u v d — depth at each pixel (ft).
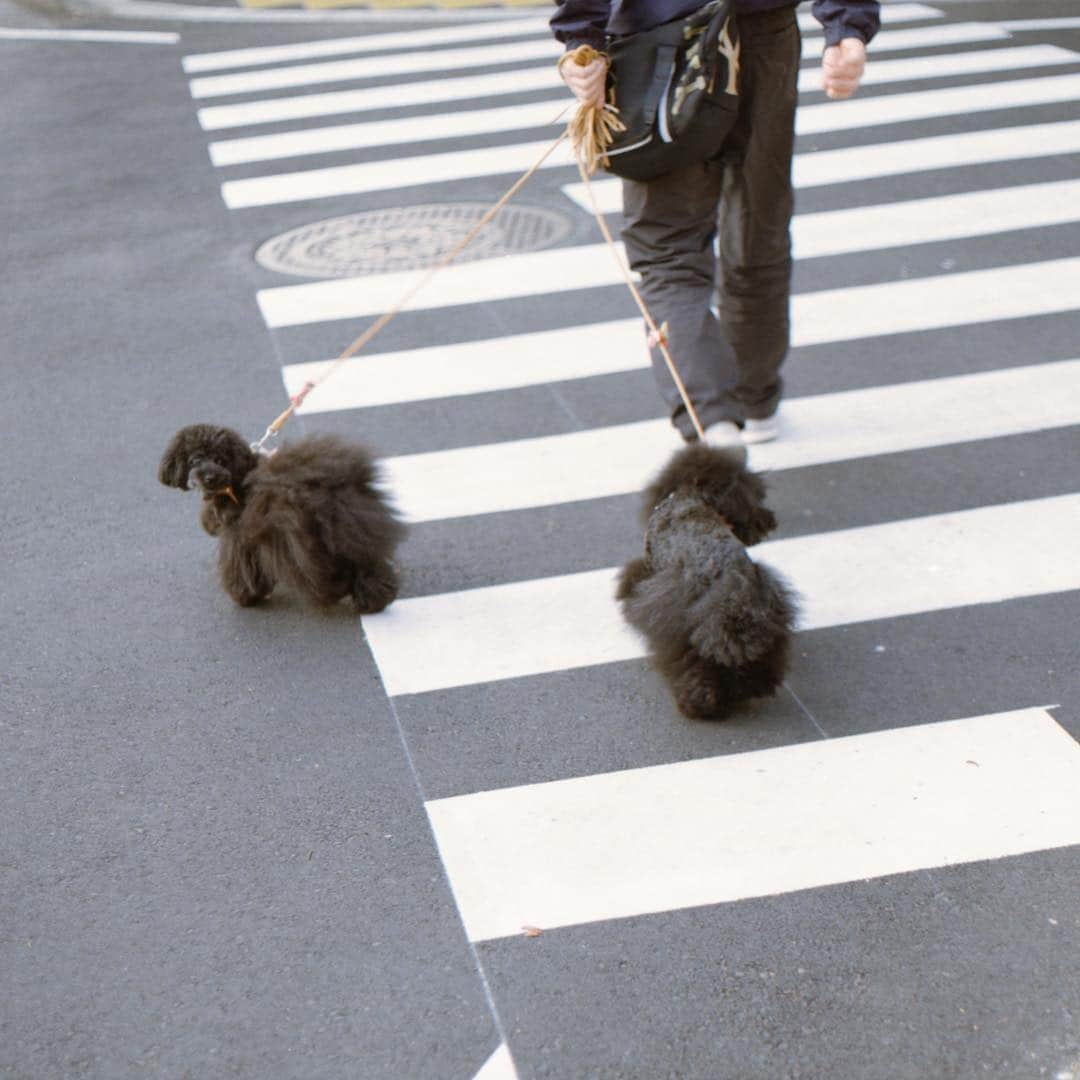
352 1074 9.22
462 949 10.21
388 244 25.98
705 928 10.27
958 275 22.94
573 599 14.79
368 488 14.60
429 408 19.57
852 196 26.84
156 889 10.98
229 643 14.34
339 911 10.64
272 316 22.98
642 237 14.96
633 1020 9.53
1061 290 22.11
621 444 18.22
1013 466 16.96
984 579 14.64
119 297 24.11
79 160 32.55
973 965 9.81
